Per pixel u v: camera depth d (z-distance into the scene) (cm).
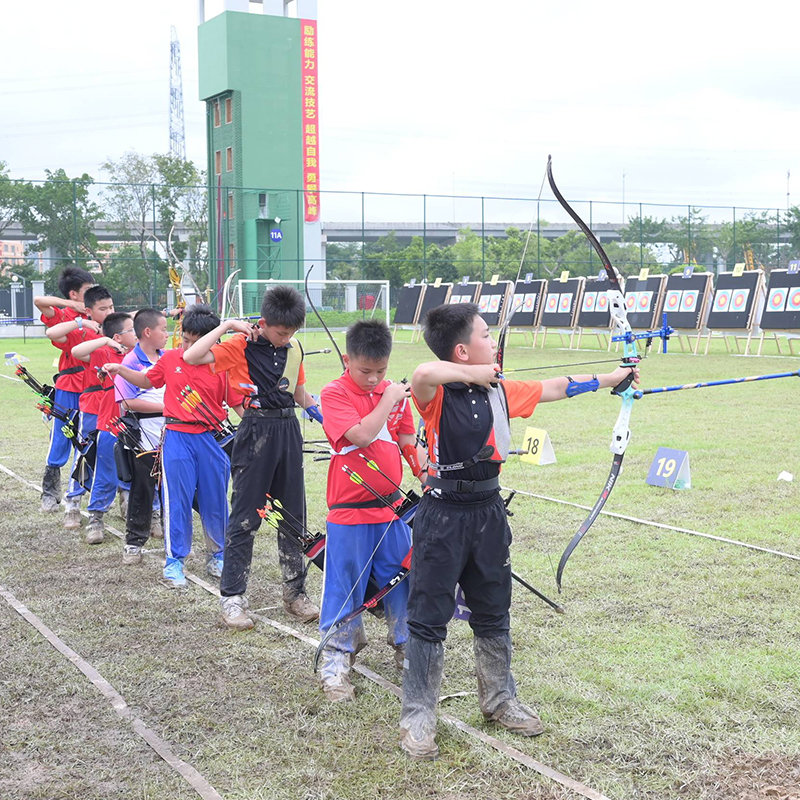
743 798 322
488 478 364
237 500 512
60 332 730
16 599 560
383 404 405
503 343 390
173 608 544
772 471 858
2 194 3622
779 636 464
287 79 4253
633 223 3794
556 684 414
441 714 391
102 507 691
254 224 3772
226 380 584
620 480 834
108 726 390
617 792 327
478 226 5197
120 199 3738
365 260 3725
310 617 520
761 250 3912
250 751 366
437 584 361
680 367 1834
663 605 513
